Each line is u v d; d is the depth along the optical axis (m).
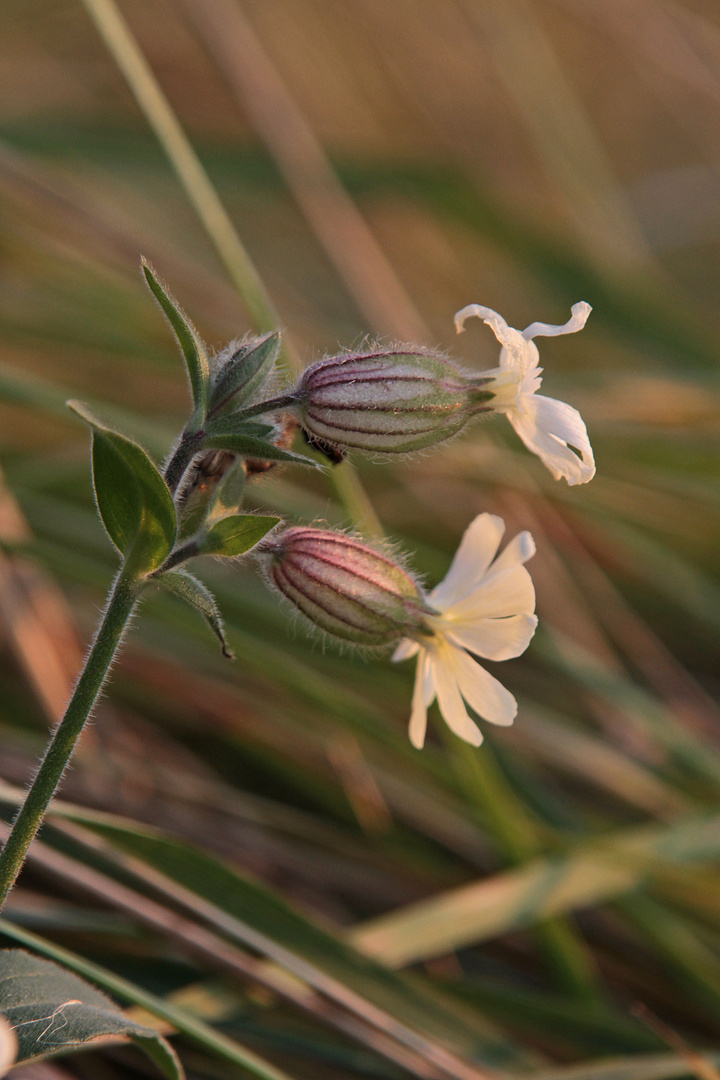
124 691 0.52
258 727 0.52
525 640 0.42
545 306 0.79
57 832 0.46
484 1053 0.46
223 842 0.50
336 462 0.43
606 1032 0.47
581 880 0.48
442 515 0.63
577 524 0.64
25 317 0.59
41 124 0.68
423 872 0.50
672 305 0.78
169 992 0.46
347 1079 0.46
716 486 0.59
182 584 0.41
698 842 0.49
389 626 0.43
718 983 0.48
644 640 0.60
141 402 0.63
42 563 0.49
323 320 0.71
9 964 0.41
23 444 0.61
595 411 0.61
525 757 0.52
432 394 0.42
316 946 0.46
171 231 0.79
